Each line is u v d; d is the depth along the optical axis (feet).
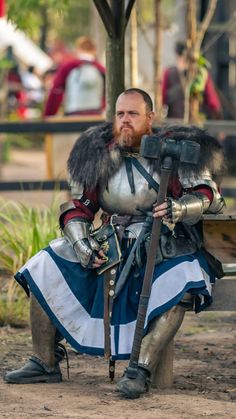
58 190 61.41
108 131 34.55
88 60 79.25
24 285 34.37
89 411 31.09
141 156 32.81
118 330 33.22
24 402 32.09
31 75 158.40
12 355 38.88
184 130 34.04
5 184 67.87
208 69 74.69
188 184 33.30
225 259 33.71
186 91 61.98
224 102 80.48
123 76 41.93
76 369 37.06
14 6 51.52
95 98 79.41
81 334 33.55
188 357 39.52
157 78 61.11
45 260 34.04
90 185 34.06
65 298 33.76
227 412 31.35
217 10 81.35
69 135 71.82
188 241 33.37
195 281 32.55
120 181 33.83
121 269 33.42
